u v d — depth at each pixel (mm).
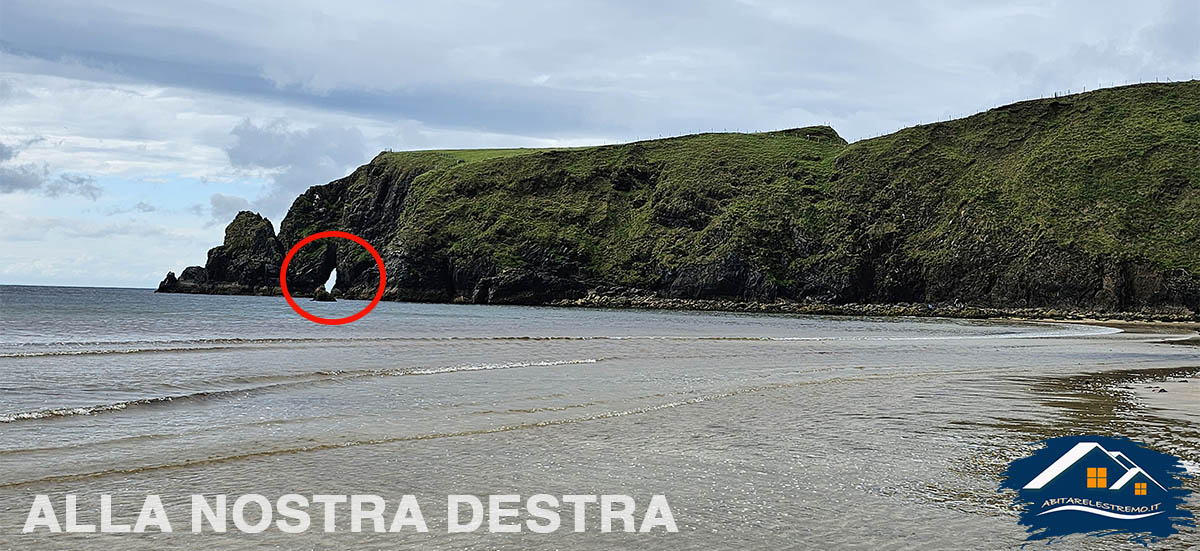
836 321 86375
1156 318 99375
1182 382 22031
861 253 127750
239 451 11727
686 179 152625
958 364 28500
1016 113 147875
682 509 8984
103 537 7828
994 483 10258
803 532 8164
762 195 143000
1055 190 125000
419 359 27609
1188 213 115938
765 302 126312
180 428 13578
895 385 20609
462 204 154375
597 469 10836
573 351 32312
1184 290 104062
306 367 24156
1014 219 121375
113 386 18922
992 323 87625
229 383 19766
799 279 128250
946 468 11055
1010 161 137250
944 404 17156
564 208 152375
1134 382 21891
